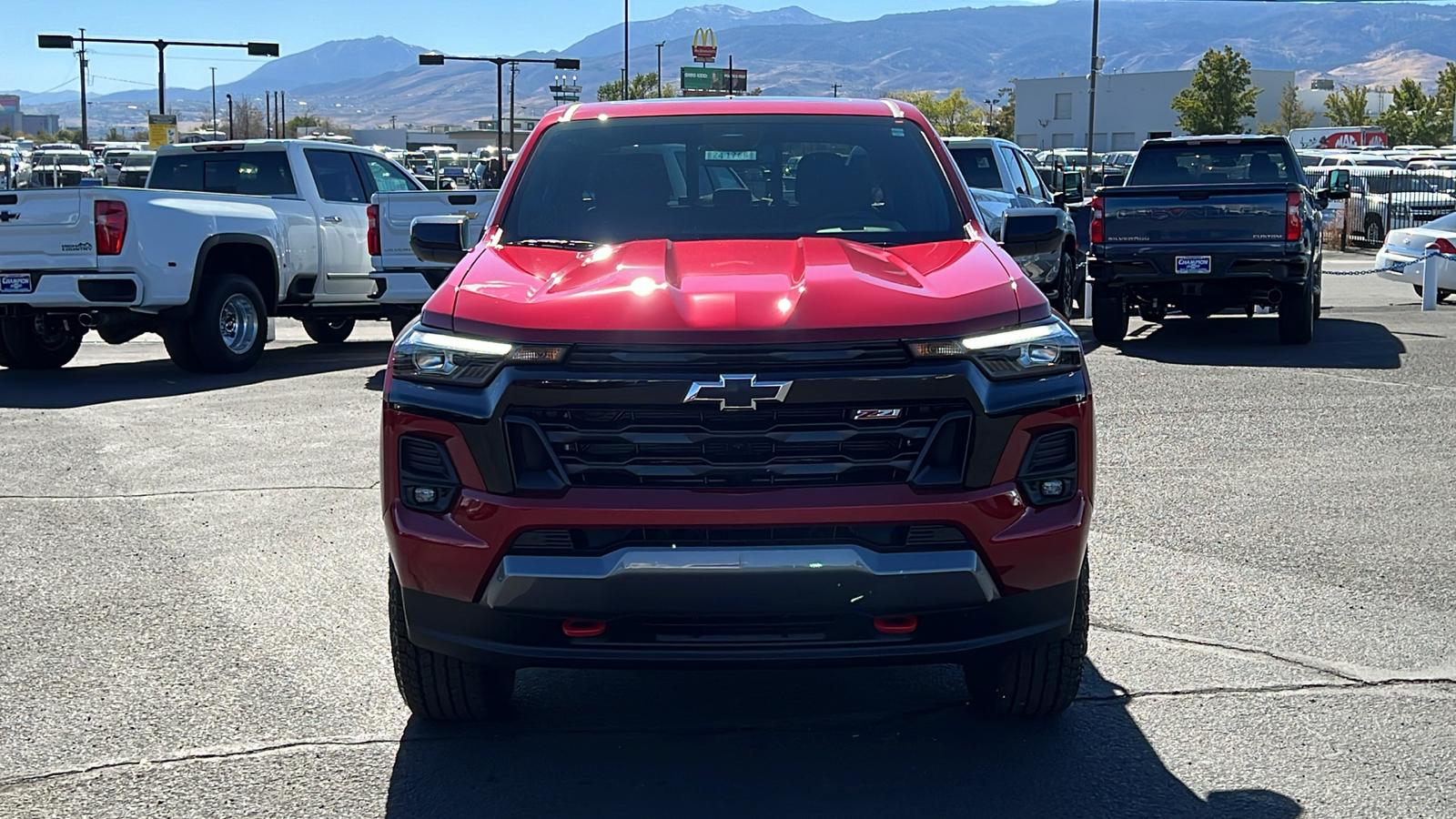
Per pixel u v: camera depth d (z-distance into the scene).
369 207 12.46
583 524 3.57
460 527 3.67
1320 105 126.75
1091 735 4.20
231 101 137.00
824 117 5.38
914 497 3.58
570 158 5.21
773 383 3.55
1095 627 5.20
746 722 4.34
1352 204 32.22
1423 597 5.55
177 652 5.01
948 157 5.31
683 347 3.59
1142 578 5.83
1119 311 13.77
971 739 4.18
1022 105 128.62
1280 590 5.66
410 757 4.07
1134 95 120.38
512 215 5.01
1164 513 6.94
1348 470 7.88
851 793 3.81
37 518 7.00
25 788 3.87
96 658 4.95
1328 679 4.66
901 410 3.61
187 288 11.75
